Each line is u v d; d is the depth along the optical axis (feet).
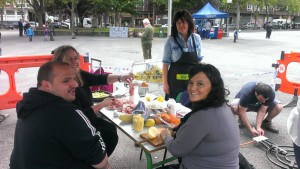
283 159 11.25
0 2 106.83
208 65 6.46
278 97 20.22
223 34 90.53
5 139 12.80
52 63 5.48
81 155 5.22
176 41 11.66
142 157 11.37
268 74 28.12
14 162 5.36
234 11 161.99
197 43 11.87
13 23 143.23
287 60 19.01
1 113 16.15
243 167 7.43
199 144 6.15
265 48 54.60
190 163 6.47
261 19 199.93
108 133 7.92
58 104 5.13
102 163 5.64
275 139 13.12
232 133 6.11
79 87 8.33
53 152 5.01
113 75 10.55
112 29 81.76
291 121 7.95
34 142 4.92
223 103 6.23
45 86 5.35
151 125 8.50
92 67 19.13
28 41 63.10
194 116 6.14
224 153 6.11
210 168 6.19
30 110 5.09
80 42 61.05
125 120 8.67
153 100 10.92
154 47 52.26
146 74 19.77
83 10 105.50
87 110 7.84
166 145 6.95
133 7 96.68
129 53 42.09
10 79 15.74
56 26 117.08
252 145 12.47
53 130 4.92
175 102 10.44
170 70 12.04
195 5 101.65
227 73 28.58
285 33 122.52
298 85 18.53
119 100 10.45
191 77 6.45
